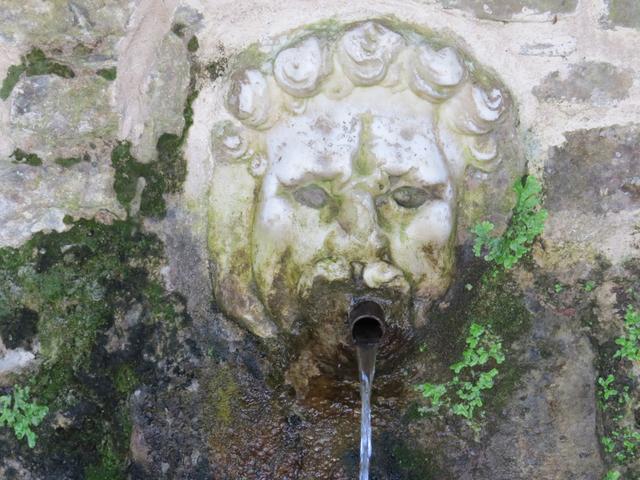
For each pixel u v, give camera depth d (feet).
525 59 6.33
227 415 7.02
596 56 6.28
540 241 6.65
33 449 6.64
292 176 6.16
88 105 6.43
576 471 6.75
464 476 6.96
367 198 6.06
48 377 6.64
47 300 6.66
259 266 6.51
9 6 6.12
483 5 6.21
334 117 6.09
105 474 6.70
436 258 6.37
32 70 6.36
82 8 6.19
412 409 7.05
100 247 6.73
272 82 6.17
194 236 6.72
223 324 6.90
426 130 6.15
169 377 6.88
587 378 6.68
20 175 6.53
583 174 6.50
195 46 6.39
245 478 7.02
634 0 6.09
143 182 6.65
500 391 6.86
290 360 6.89
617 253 6.56
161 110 6.48
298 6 6.29
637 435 6.42
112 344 6.73
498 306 6.79
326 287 6.22
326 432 7.13
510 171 6.53
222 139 6.43
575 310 6.69
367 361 6.28
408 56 6.00
